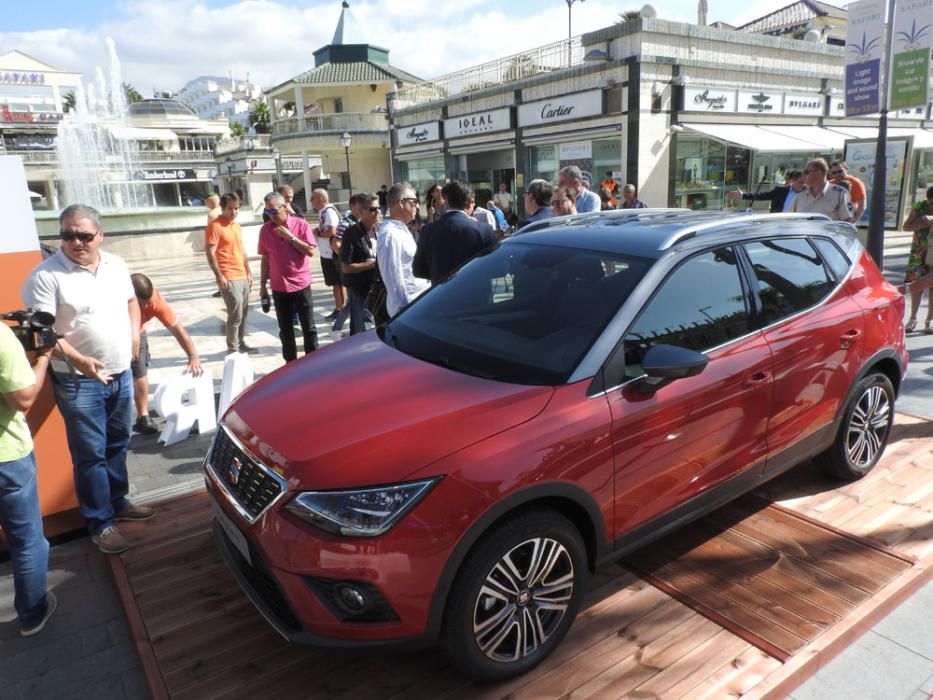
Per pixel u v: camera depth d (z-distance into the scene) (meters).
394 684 2.59
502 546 2.40
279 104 47.53
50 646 2.92
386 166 40.69
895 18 7.37
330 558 2.24
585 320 2.88
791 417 3.42
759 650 2.71
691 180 19.78
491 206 11.70
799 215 3.80
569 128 20.48
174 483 4.43
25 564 2.88
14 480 2.78
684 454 2.92
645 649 2.73
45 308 3.24
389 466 2.31
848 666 2.70
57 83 70.00
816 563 3.28
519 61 22.28
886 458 4.37
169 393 5.07
